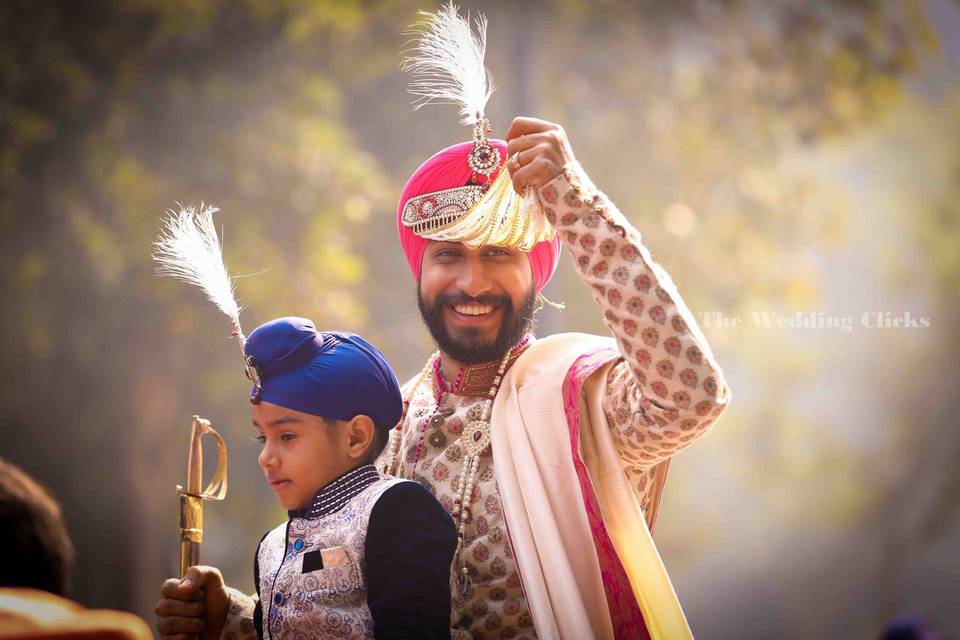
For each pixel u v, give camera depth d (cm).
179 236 573
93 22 2420
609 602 548
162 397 2458
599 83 3000
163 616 550
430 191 583
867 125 3212
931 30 3173
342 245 2578
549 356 588
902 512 4100
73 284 2391
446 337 594
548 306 2453
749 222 3144
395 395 543
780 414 3856
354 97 2827
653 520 600
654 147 3045
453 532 515
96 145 2411
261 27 2542
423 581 490
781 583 3888
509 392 584
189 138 2495
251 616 563
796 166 3362
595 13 2930
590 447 562
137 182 2394
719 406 511
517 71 2808
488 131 578
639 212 3023
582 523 549
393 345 2805
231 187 2481
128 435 2447
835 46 3091
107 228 2389
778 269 3212
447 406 603
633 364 518
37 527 414
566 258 2756
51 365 2411
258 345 522
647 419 532
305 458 516
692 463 3806
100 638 392
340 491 518
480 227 572
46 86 2392
